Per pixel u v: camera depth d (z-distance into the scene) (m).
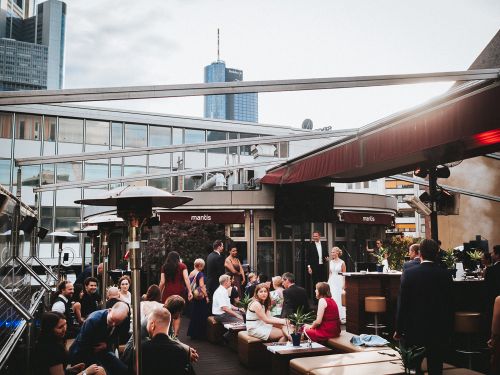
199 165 34.78
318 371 5.09
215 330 9.42
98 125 33.25
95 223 8.26
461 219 23.33
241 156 35.97
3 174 30.81
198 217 16.12
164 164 34.31
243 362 7.57
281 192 15.77
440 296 5.09
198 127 35.31
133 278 3.96
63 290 8.27
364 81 4.95
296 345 6.46
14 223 8.69
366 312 9.59
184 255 14.52
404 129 8.42
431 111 7.71
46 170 31.77
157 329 4.06
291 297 7.40
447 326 5.06
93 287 9.36
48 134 32.03
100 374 4.51
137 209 4.06
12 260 8.54
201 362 7.84
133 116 33.88
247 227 16.72
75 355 4.98
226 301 9.48
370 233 18.62
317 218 15.63
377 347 6.33
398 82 5.16
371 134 9.42
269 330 7.43
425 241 5.31
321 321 7.05
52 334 4.55
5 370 5.01
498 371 4.50
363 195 17.55
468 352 7.24
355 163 10.06
